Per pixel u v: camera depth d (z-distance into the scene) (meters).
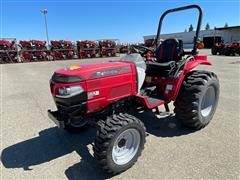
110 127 2.31
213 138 3.14
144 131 2.56
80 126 3.36
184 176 2.34
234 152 2.76
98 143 2.28
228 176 2.32
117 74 2.69
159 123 3.71
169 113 3.77
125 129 2.36
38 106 4.89
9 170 2.57
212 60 14.40
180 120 3.36
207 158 2.65
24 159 2.79
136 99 3.02
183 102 3.18
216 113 4.10
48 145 3.13
